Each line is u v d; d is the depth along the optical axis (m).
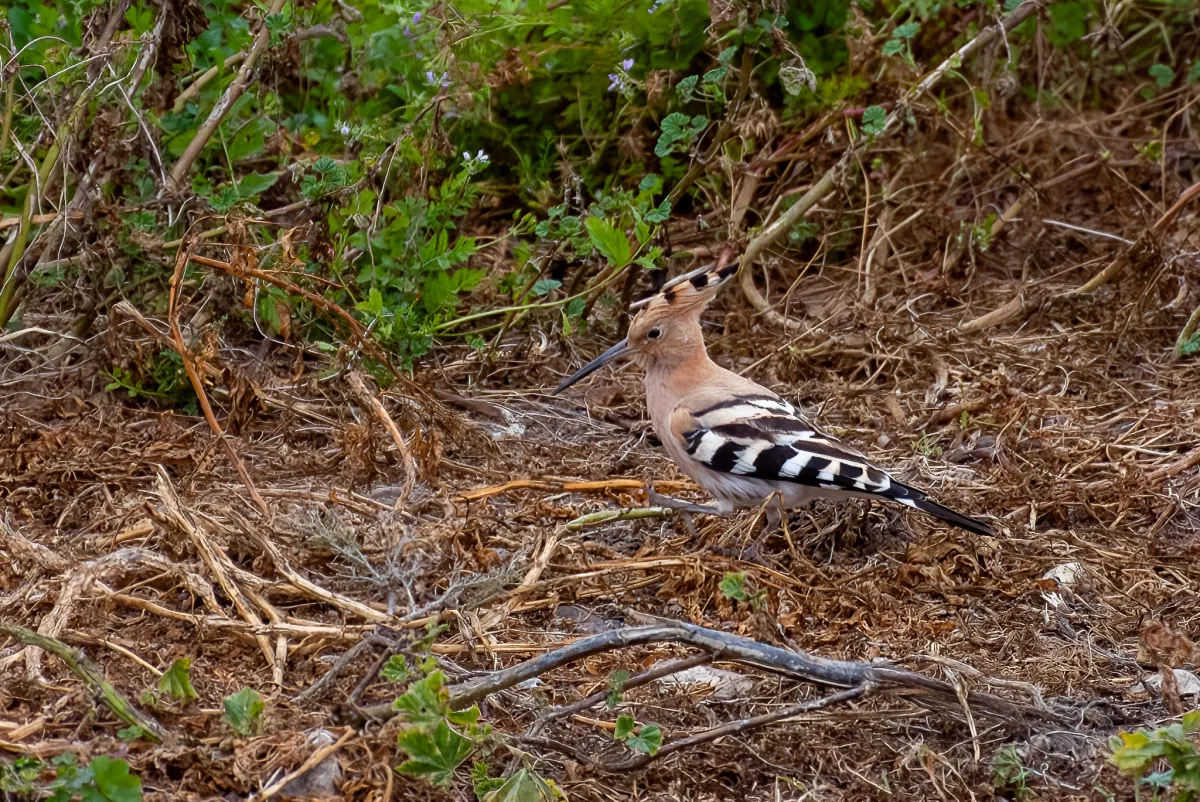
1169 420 11.82
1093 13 16.78
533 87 14.31
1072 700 8.00
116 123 11.49
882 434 11.79
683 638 7.32
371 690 7.46
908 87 14.46
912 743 7.54
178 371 11.35
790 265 14.90
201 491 9.83
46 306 12.70
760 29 12.86
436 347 13.03
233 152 12.83
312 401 11.70
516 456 11.18
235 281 11.44
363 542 8.80
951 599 9.17
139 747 6.71
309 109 14.17
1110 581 9.48
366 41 13.67
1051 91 16.83
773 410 10.04
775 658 7.39
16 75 11.64
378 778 6.66
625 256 12.10
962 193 15.84
